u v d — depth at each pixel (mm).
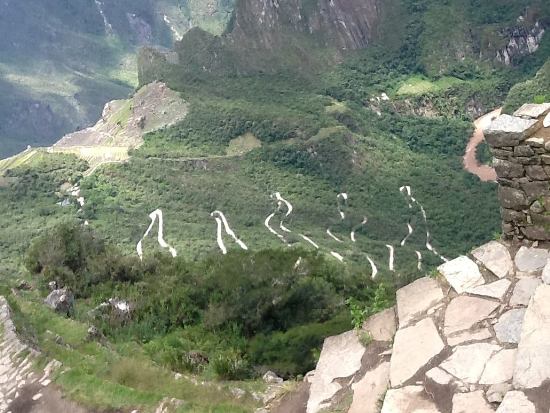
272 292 14875
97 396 7754
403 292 6367
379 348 5973
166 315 15672
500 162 6582
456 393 4828
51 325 12586
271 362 11742
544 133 6242
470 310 5695
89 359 9859
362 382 5680
